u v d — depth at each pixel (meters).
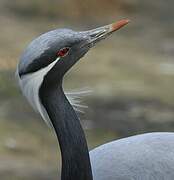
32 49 6.34
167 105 16.47
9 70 14.73
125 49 21.94
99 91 17.22
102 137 14.42
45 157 13.08
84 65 19.72
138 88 17.67
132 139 8.02
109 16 26.03
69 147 6.73
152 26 24.91
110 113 15.80
